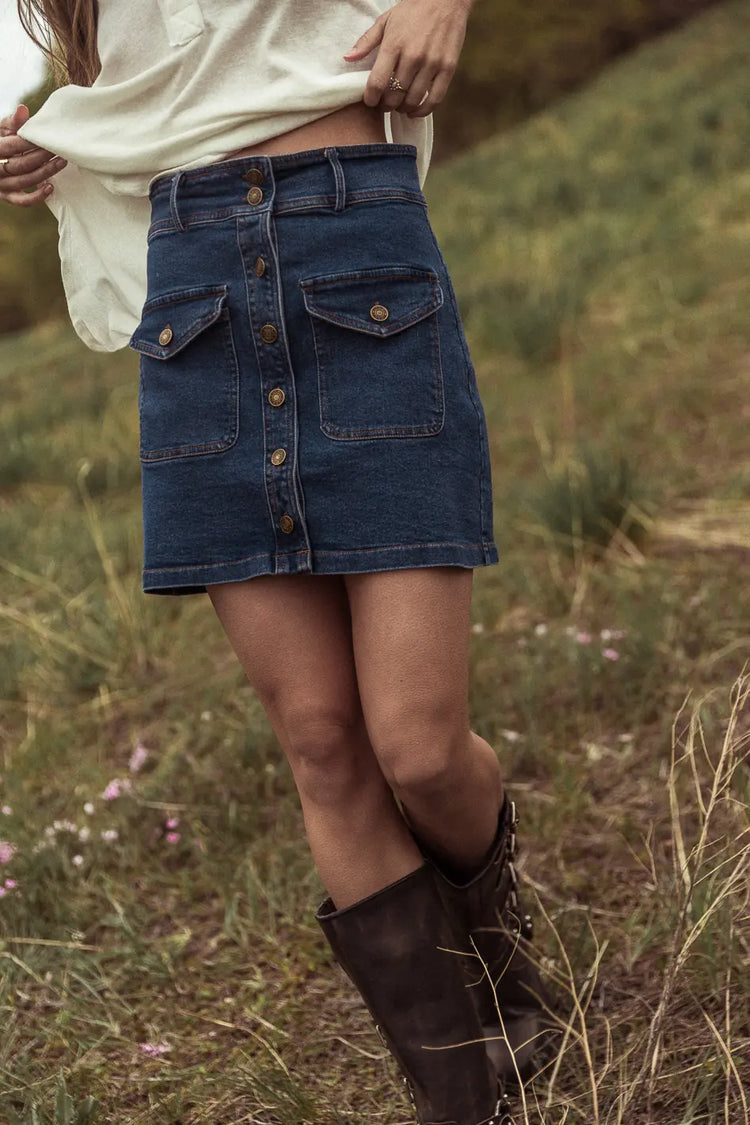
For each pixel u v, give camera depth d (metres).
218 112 1.42
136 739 3.08
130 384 7.58
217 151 1.43
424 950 1.42
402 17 1.41
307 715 1.43
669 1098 1.51
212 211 1.40
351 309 1.36
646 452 4.25
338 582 1.48
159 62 1.48
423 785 1.38
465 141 17.47
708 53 13.55
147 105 1.51
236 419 1.39
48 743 3.11
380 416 1.36
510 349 5.87
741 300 5.65
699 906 1.79
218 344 1.39
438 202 11.00
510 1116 1.51
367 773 1.46
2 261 15.70
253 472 1.37
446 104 17.42
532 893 2.12
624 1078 1.50
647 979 1.80
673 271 6.40
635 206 8.29
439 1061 1.43
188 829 2.60
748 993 1.64
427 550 1.36
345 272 1.36
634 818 2.29
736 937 1.74
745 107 9.87
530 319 5.75
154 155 1.47
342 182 1.38
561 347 5.71
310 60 1.44
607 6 17.03
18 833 2.59
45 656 3.62
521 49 17.00
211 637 3.63
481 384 5.59
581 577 3.32
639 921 1.97
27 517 5.13
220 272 1.39
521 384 5.41
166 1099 1.73
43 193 1.70
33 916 2.30
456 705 1.39
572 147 11.28
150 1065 1.85
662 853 2.14
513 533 3.82
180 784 2.75
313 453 1.36
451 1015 1.43
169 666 3.48
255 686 1.47
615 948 1.91
